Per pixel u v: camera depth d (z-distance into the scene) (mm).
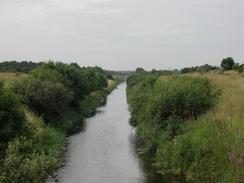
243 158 18750
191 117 27375
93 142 34844
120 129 42219
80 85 56031
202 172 20609
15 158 13734
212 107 27734
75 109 52438
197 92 28422
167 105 28078
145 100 39781
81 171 25281
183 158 22984
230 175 18359
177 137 25281
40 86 38125
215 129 23016
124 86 168750
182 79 34406
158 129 28562
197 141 22719
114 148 32188
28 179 13742
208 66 83125
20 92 36750
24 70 96750
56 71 50281
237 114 25000
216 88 32656
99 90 95625
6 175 13445
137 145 33156
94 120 50188
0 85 24500
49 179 23266
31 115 33812
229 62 74500
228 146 20375
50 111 38156
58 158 28688
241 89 34812
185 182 21781
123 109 65125
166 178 23000
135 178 23547
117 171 25219
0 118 22094
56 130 37062
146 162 27141
